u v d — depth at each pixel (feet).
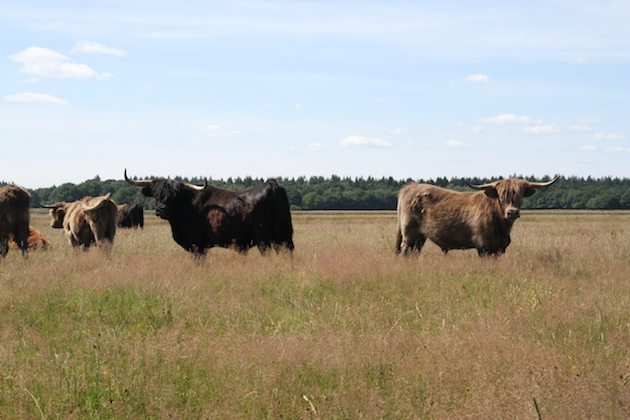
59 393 19.93
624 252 52.47
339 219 199.93
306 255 49.96
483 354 22.77
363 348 24.07
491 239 48.44
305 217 228.02
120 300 33.55
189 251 53.01
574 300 32.45
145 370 21.80
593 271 43.04
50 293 35.40
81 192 302.25
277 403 19.39
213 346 24.53
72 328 28.94
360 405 19.20
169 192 51.03
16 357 23.97
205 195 51.06
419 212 51.47
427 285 37.01
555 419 17.75
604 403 18.40
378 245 63.77
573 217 214.90
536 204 491.31
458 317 29.99
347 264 41.22
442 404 19.25
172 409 18.90
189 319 30.12
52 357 23.71
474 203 49.14
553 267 43.24
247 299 34.24
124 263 45.47
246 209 48.96
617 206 468.34
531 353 22.84
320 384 21.04
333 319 29.53
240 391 20.15
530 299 32.71
